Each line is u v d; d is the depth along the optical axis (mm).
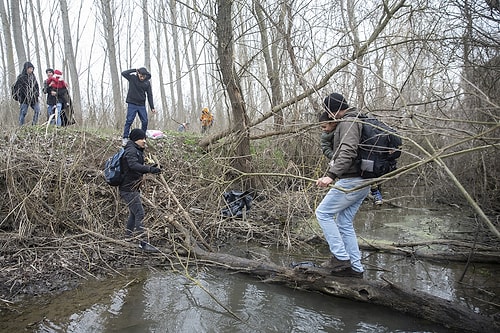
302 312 3602
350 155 3398
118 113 9742
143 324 3377
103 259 4816
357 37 6758
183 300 3865
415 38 5383
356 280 3748
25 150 6121
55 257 4711
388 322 3393
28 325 3338
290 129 6727
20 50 11609
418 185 9016
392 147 3525
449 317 3264
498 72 5191
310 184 6262
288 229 5688
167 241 5488
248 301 3846
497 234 2385
